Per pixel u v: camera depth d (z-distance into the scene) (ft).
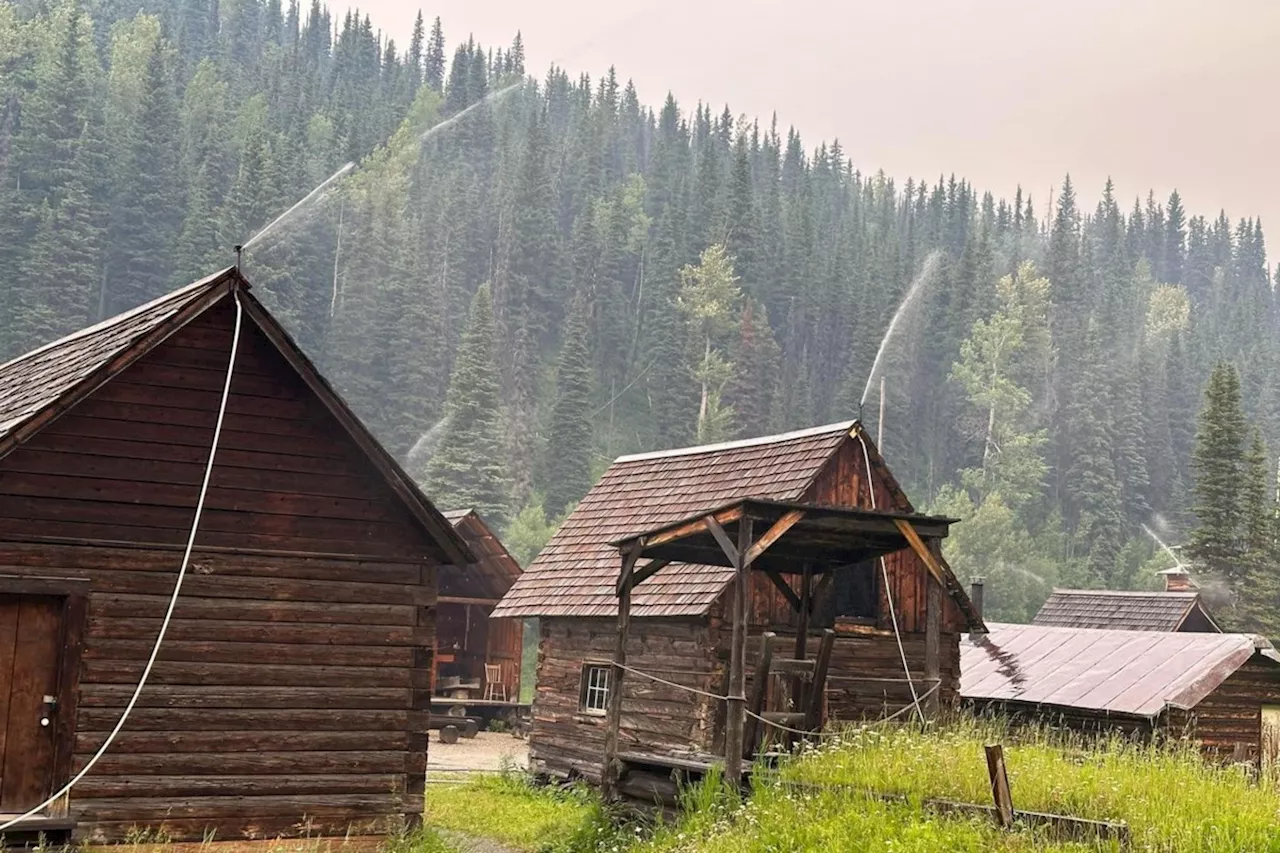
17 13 447.42
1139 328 534.78
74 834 55.47
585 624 95.35
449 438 264.72
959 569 274.77
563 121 646.74
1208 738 93.86
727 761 59.26
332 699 60.95
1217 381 225.56
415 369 320.09
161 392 59.21
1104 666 100.58
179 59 476.54
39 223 303.07
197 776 57.98
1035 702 98.58
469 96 551.18
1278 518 219.61
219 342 60.49
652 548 68.90
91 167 325.42
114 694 56.85
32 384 65.67
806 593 74.74
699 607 81.87
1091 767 54.54
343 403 61.36
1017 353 426.51
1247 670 96.48
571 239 453.99
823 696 67.67
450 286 395.34
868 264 472.85
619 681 68.95
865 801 51.34
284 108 484.74
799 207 468.34
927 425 410.11
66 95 338.13
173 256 333.62
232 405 60.49
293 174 376.07
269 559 60.49
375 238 342.64
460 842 67.92
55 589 56.18
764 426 373.40
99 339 65.46
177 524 58.85
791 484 86.02
